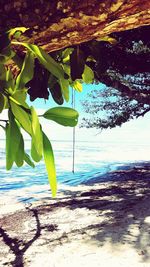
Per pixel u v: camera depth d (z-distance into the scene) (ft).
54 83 4.86
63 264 32.58
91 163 211.00
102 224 45.24
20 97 3.24
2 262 34.88
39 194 84.12
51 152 3.08
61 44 4.01
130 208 54.44
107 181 107.45
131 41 26.14
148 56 30.86
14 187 102.73
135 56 29.78
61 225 47.78
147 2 3.47
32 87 4.90
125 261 31.50
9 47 3.29
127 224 43.27
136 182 98.73
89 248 35.53
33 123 3.05
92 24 3.65
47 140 3.11
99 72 5.43
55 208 62.13
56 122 3.24
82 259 33.09
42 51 3.32
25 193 87.20
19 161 3.16
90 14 3.52
